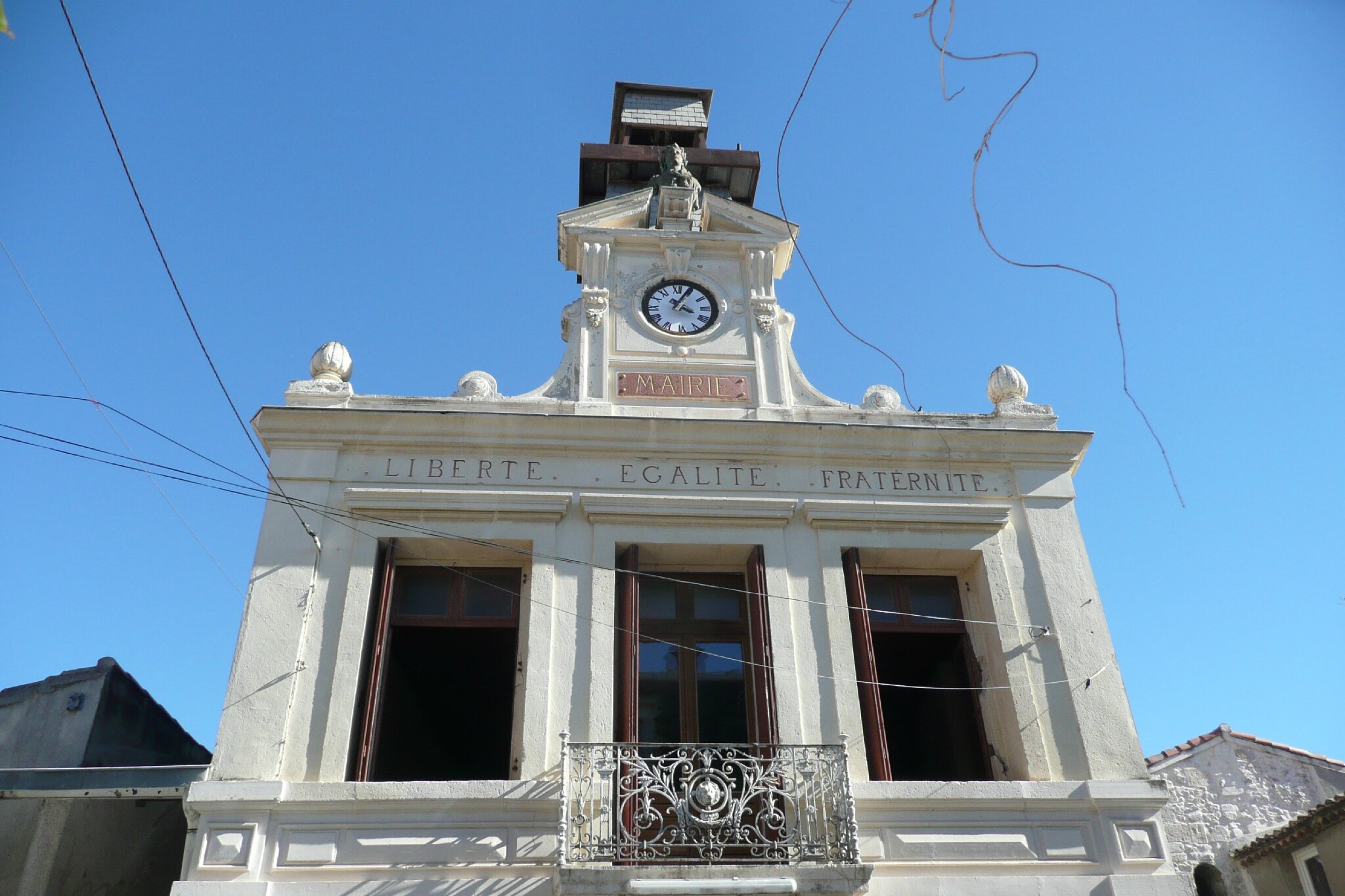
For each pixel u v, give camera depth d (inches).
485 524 413.7
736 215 525.0
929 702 456.1
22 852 415.5
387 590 398.6
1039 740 388.5
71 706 485.4
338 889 334.3
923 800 364.8
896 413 464.4
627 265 507.5
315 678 377.4
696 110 671.8
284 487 415.8
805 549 422.0
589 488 425.7
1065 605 419.2
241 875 333.7
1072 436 453.4
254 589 391.5
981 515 434.6
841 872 330.6
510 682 513.3
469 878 339.3
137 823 449.7
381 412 430.0
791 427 440.8
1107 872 359.9
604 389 463.8
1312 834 495.8
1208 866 553.9
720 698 404.2
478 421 432.1
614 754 354.6
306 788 348.8
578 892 321.7
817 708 388.2
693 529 420.8
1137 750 387.5
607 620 396.5
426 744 563.8
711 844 335.0
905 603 434.0
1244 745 588.4
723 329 490.9
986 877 354.9
